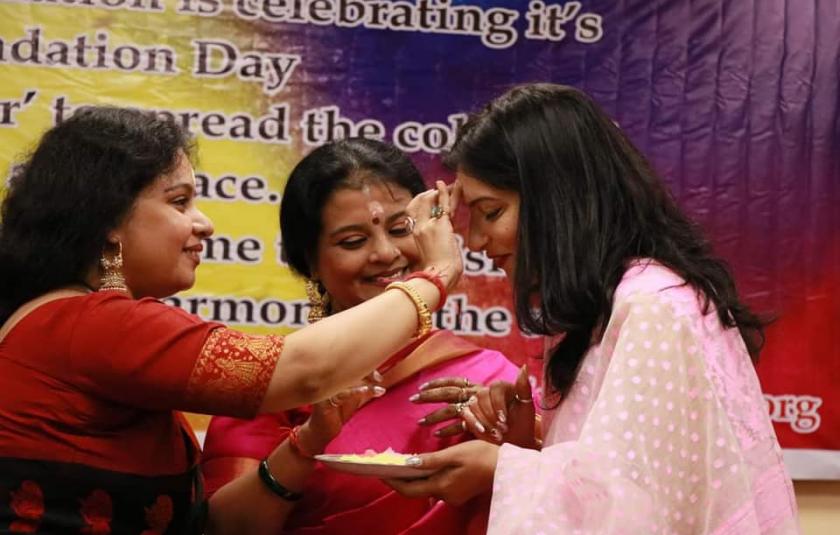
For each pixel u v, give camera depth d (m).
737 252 3.30
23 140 3.10
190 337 1.76
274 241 3.21
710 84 3.30
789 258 3.30
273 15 3.21
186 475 1.94
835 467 3.28
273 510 2.17
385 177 2.25
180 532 1.93
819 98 3.32
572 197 1.80
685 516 1.67
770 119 3.31
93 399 1.78
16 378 1.78
